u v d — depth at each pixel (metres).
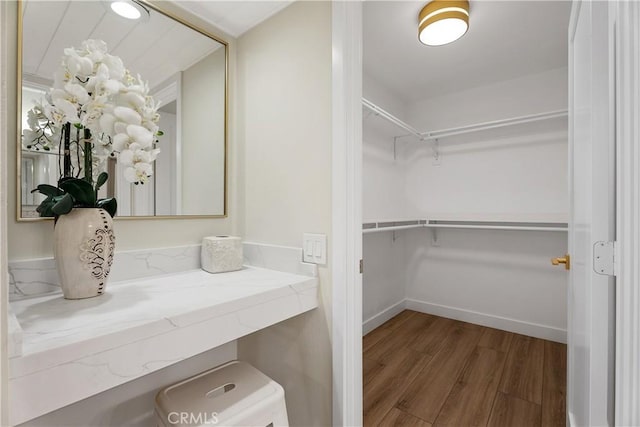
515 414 1.59
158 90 1.28
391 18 1.81
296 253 1.27
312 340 1.22
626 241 0.67
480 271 2.80
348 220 1.13
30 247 0.97
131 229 1.21
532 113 2.52
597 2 0.75
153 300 0.92
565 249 2.42
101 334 0.67
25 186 0.96
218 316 0.88
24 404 0.56
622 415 0.67
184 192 1.36
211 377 1.05
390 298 2.99
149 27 1.25
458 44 2.08
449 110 2.94
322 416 1.19
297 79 1.29
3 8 0.43
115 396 1.08
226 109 1.52
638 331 0.66
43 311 0.82
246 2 1.31
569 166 1.25
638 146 0.65
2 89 0.42
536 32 1.94
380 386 1.85
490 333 2.61
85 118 0.86
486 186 2.74
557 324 2.44
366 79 2.54
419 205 3.13
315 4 1.24
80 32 1.08
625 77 0.66
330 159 1.17
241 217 1.54
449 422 1.54
